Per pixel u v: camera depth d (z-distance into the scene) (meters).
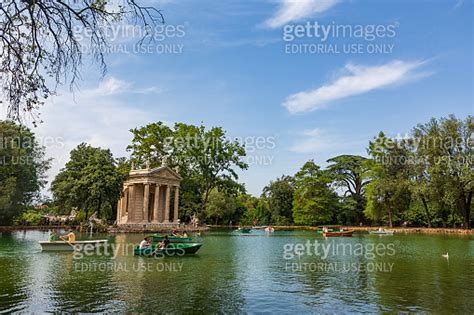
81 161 67.38
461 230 69.31
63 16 11.75
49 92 12.55
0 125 55.62
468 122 67.88
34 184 68.31
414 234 68.88
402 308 15.98
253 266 27.33
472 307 16.11
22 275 22.44
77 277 21.95
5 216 63.88
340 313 15.27
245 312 15.31
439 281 21.66
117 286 19.56
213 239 55.50
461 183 66.69
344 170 108.56
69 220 74.00
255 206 138.12
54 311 14.93
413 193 72.75
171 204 89.19
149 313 14.84
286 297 17.73
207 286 19.95
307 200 98.88
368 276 23.30
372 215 86.62
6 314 14.50
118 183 64.25
